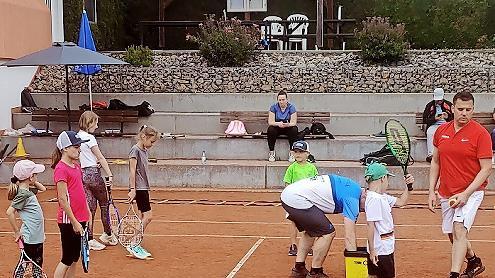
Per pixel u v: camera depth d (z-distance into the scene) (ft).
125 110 59.62
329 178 25.29
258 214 42.01
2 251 32.83
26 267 24.94
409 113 61.57
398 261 29.68
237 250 32.22
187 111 64.54
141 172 31.40
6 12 63.36
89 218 24.95
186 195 49.34
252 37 72.95
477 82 64.03
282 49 81.46
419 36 79.71
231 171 51.88
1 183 54.44
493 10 81.20
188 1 91.97
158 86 66.69
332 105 63.46
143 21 86.48
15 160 55.36
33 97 65.98
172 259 30.53
